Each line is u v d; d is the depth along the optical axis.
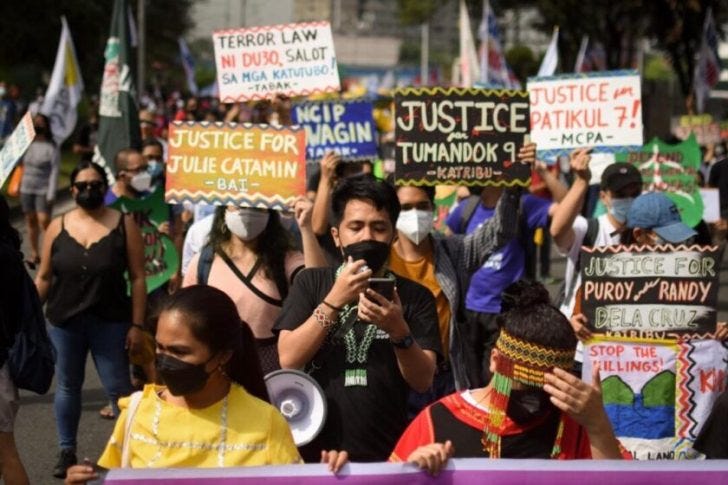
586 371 5.77
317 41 8.39
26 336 5.64
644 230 6.18
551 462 3.53
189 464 3.54
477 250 6.22
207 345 3.49
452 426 3.83
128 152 9.13
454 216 8.05
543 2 36.66
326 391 4.51
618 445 3.69
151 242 8.76
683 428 5.71
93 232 7.05
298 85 8.43
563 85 7.74
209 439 3.55
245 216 5.90
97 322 7.05
